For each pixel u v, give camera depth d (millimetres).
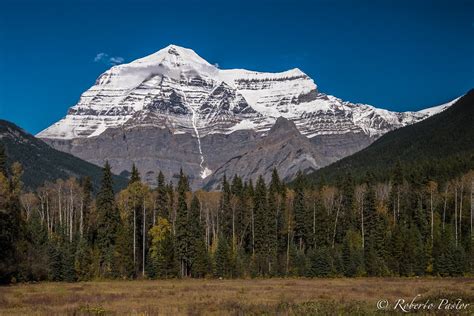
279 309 45844
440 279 104188
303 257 122688
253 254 130000
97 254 117250
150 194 134250
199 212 131875
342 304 50719
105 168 125562
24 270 99562
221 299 59844
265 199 138875
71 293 70688
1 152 113438
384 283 91625
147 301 58156
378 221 129250
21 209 110875
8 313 47375
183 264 123938
